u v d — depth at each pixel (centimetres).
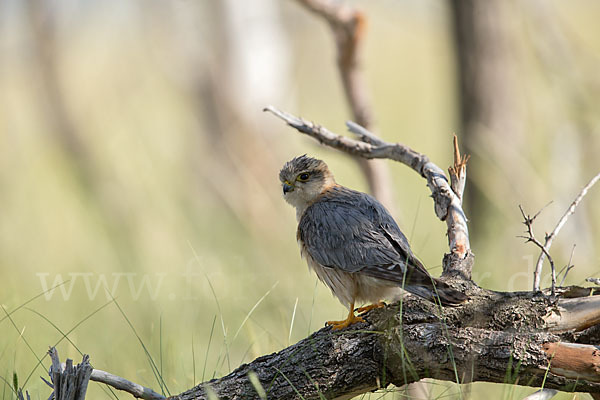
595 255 1211
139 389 611
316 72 2728
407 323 602
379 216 734
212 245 1534
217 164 1931
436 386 762
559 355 551
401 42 3591
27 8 2133
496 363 562
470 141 1401
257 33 1995
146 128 2447
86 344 1003
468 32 1395
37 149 2289
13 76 2803
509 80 1403
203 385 604
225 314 1088
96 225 1688
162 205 1803
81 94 2577
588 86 1422
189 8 1964
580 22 3038
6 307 984
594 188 1368
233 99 1964
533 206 1328
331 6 1064
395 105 2800
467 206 1420
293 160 866
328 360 596
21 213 1841
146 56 2502
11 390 734
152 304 1152
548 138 1427
